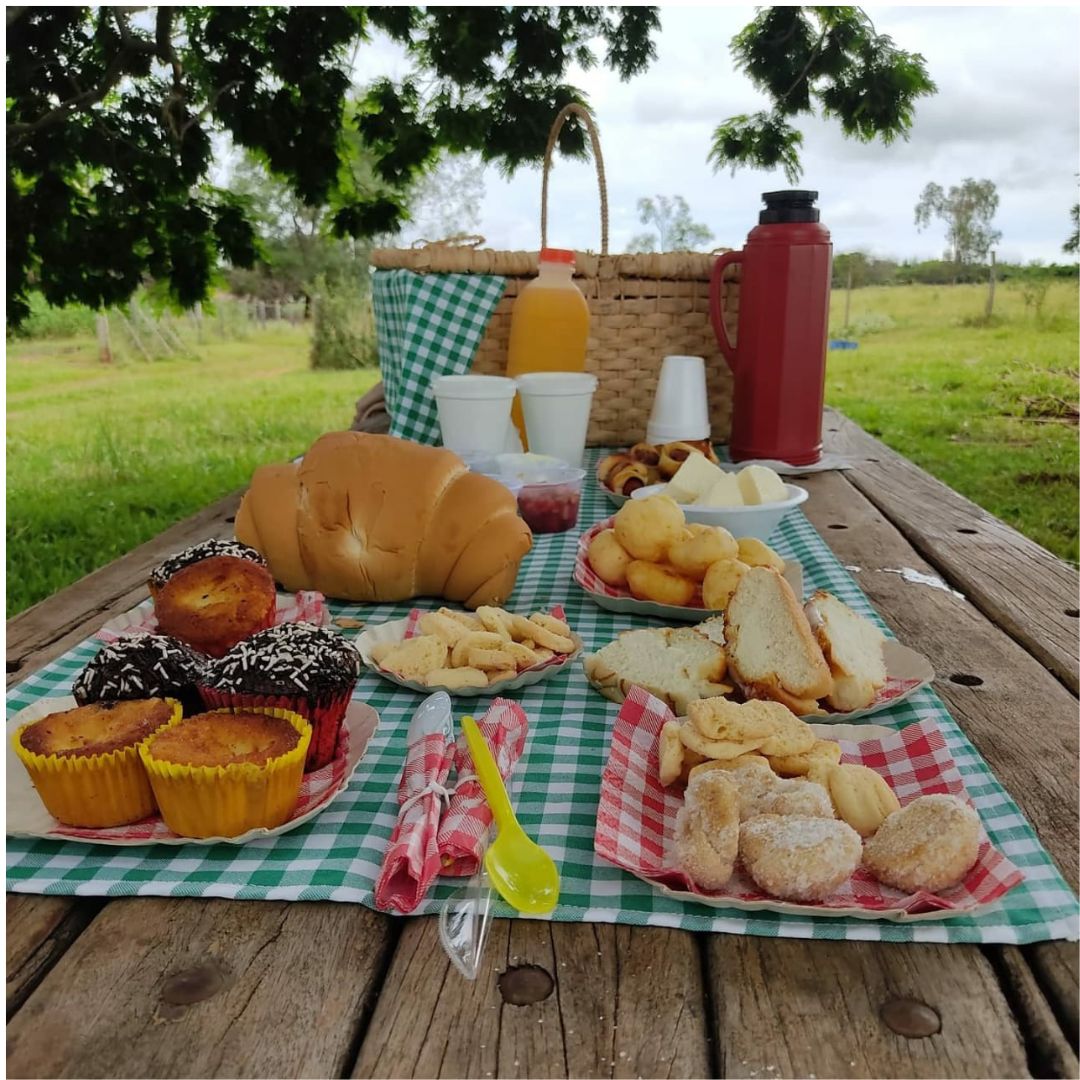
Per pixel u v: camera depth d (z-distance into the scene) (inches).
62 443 267.9
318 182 180.9
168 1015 22.6
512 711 35.7
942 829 26.2
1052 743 35.7
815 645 36.8
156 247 177.3
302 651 34.4
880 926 25.2
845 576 55.2
